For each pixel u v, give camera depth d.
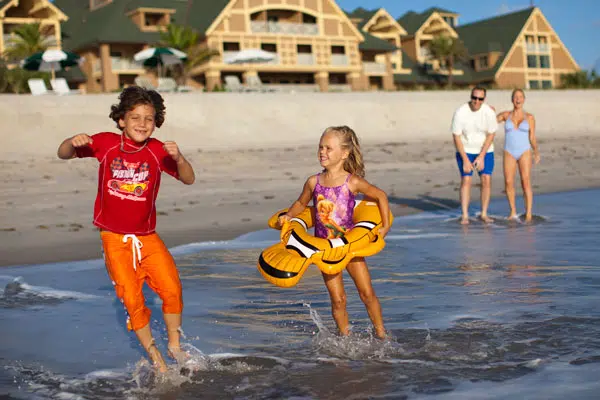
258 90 40.47
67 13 58.12
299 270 4.39
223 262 7.88
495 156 22.66
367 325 5.13
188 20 51.56
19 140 23.61
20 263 8.08
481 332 4.80
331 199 4.74
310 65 53.47
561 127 36.12
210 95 31.31
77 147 4.30
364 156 22.52
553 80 69.31
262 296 6.19
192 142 26.44
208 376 4.14
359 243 4.49
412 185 15.90
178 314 4.43
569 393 3.63
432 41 61.91
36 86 33.25
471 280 6.55
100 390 3.97
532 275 6.67
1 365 4.41
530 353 4.33
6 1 50.12
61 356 4.59
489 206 12.66
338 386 3.92
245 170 18.86
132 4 51.66
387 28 63.53
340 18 54.59
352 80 55.94
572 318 5.05
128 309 4.29
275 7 52.03
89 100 27.27
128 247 4.38
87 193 14.88
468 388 3.79
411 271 7.08
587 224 10.10
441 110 34.47
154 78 49.94
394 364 4.25
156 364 4.22
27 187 15.77
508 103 39.28
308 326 5.19
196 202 13.41
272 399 3.77
